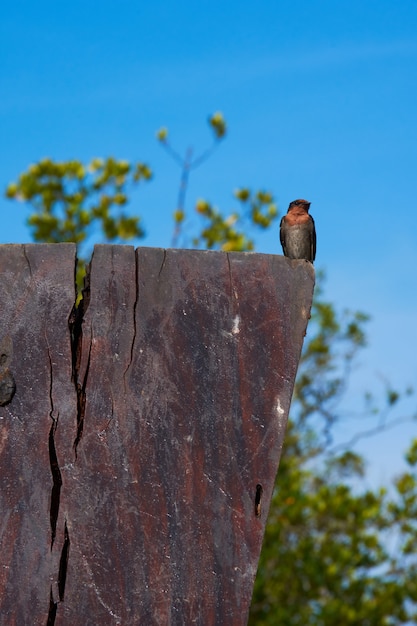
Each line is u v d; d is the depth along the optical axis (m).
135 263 5.87
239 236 19.66
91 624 5.18
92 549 5.31
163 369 5.69
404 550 22.14
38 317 5.73
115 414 5.60
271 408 5.63
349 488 22.47
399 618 21.84
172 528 5.38
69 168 19.89
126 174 20.16
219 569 5.32
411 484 22.34
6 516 5.34
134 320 5.78
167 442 5.55
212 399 5.64
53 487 5.41
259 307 5.82
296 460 25.39
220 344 5.75
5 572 5.23
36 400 5.59
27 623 5.12
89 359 5.70
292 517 21.78
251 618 21.88
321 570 21.66
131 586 5.26
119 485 5.45
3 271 5.81
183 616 5.22
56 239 19.72
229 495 5.45
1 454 5.47
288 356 5.73
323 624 21.11
